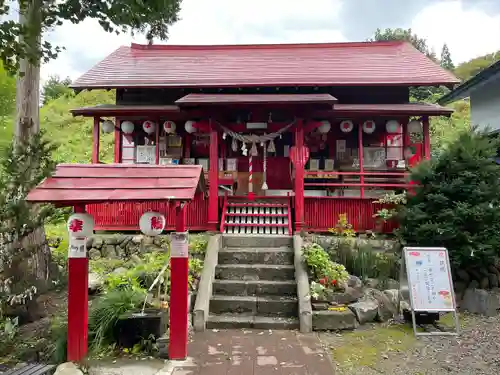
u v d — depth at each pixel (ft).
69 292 15.53
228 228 28.32
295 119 28.73
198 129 32.40
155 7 15.34
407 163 33.83
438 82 32.96
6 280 18.58
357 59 40.73
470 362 15.83
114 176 15.90
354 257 24.63
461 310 22.11
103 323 16.70
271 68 38.55
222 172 33.24
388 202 27.86
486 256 21.52
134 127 36.96
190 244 25.48
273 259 24.56
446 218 22.15
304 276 22.15
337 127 36.73
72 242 15.67
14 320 18.17
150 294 19.04
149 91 37.14
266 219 28.96
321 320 19.34
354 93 36.01
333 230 28.07
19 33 11.09
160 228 16.30
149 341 16.49
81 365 14.75
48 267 24.76
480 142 23.11
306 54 42.83
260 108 28.71
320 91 34.50
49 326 19.03
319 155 37.96
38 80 25.02
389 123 33.40
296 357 16.33
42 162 17.62
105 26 13.38
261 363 15.75
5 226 18.01
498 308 21.43
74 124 77.05
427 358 16.26
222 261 24.56
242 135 30.42
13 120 23.22
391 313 21.09
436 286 19.54
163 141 36.70
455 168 22.80
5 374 13.17
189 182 15.67
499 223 21.77
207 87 33.45
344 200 29.09
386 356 16.43
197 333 19.03
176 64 40.50
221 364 15.62
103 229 29.25
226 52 44.39
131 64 40.50
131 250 27.71
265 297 21.75
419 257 20.07
